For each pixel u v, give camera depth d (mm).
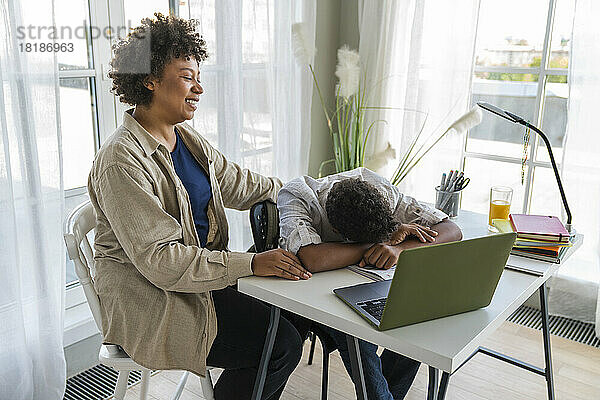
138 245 1579
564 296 2887
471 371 2453
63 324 2096
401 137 3068
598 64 2582
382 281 1548
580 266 2818
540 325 2846
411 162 3094
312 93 3182
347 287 1500
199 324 1682
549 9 2801
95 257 1751
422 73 2965
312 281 1570
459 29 2844
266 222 1839
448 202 2117
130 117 1725
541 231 1772
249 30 2535
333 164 3512
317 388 2320
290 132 2922
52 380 2059
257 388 1641
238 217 2670
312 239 1651
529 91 2949
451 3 2820
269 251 1625
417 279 1243
